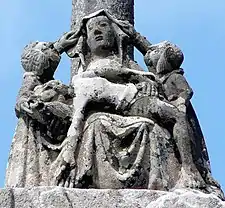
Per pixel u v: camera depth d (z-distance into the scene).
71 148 7.89
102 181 7.77
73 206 7.42
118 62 8.58
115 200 7.45
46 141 8.12
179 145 8.04
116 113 8.19
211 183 8.10
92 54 8.68
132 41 8.84
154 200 7.46
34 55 8.55
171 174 7.91
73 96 8.26
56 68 8.66
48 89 8.27
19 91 8.36
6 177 8.02
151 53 8.66
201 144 8.37
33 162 8.01
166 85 8.49
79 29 8.79
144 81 8.41
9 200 7.43
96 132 7.95
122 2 9.70
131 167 7.83
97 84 8.23
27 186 7.67
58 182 7.79
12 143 8.15
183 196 7.38
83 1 9.67
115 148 7.89
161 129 8.09
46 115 8.10
